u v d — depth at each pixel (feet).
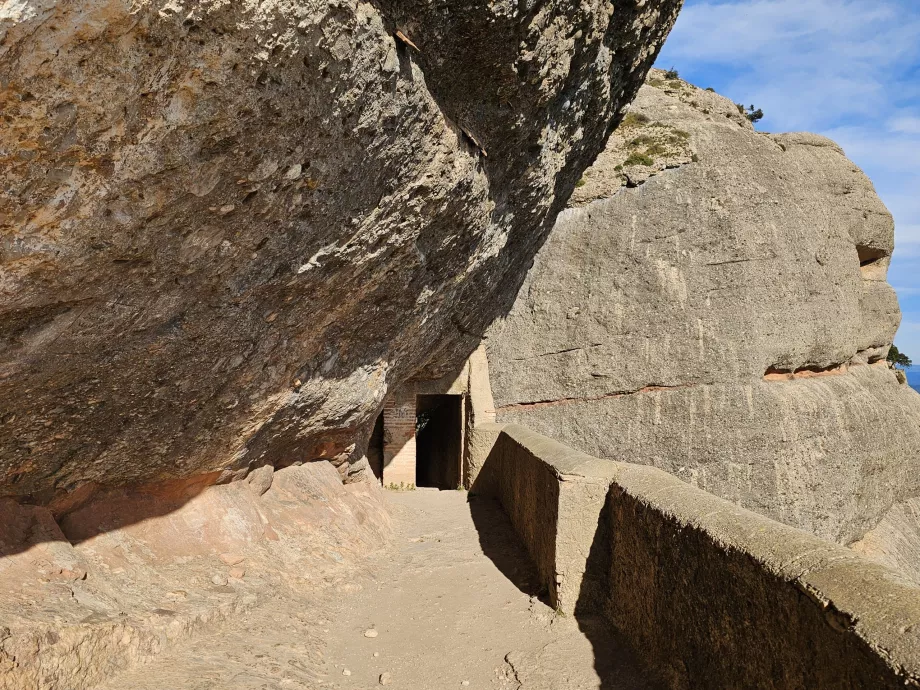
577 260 50.21
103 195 8.61
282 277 13.38
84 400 11.85
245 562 16.58
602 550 16.60
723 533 10.81
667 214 49.47
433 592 18.83
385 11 10.88
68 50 6.97
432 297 21.84
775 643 9.02
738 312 47.70
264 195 10.97
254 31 8.34
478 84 14.94
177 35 7.70
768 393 46.68
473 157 17.06
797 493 45.52
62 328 9.96
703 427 46.37
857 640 7.26
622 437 47.52
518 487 24.89
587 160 29.19
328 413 20.61
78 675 10.23
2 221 7.90
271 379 16.17
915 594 7.45
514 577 19.88
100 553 13.62
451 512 30.04
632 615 14.48
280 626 14.83
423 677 13.84
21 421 11.13
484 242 22.49
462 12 12.50
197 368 13.44
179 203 9.70
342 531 21.61
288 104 9.78
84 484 13.88
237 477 18.62
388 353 22.39
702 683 11.10
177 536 15.89
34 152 7.53
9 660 9.27
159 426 13.99
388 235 15.71
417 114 13.41
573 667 13.88
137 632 11.63
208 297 12.14
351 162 12.28
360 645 15.21
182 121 8.63
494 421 39.52
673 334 47.91
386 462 38.91
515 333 49.96
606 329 48.70
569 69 17.76
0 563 11.28
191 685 11.11
